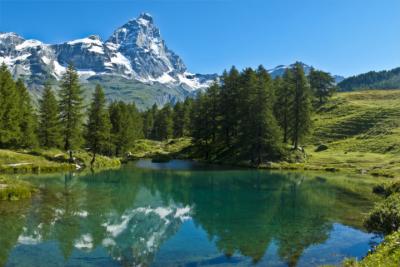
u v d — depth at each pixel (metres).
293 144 84.62
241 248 22.42
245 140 76.94
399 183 39.59
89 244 22.77
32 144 73.25
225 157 82.88
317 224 28.16
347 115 112.56
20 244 22.30
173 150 109.69
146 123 163.88
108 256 20.72
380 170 60.53
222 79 93.50
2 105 68.62
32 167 58.25
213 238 24.48
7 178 40.75
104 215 30.23
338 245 22.89
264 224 28.22
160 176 56.91
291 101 83.12
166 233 25.70
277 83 99.25
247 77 87.50
